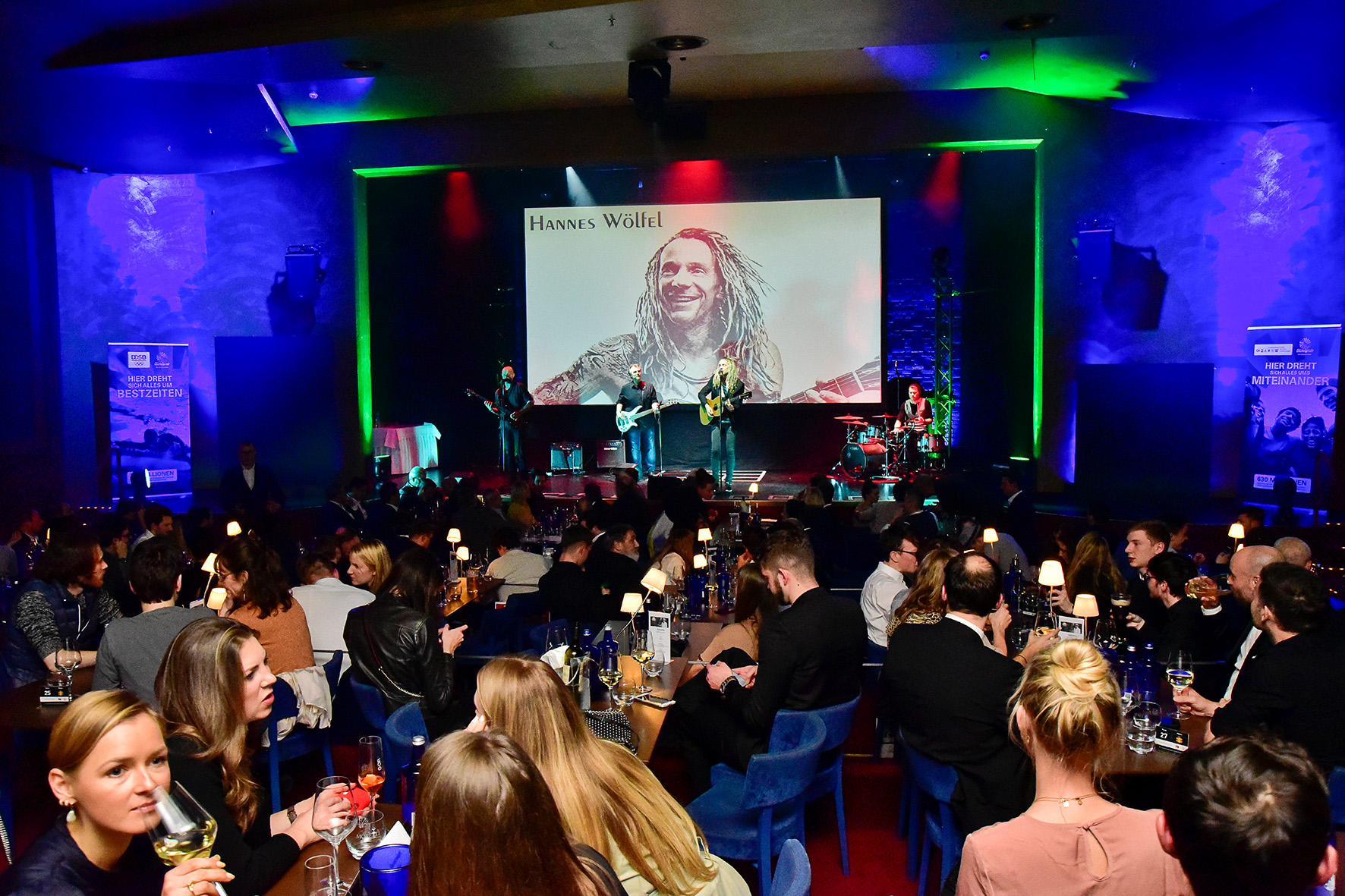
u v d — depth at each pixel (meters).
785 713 3.39
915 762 3.22
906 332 14.55
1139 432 11.68
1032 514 9.11
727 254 14.12
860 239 13.91
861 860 3.93
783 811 3.35
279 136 12.66
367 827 2.16
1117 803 1.85
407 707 3.39
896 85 12.21
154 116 10.99
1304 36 8.74
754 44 8.68
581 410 15.43
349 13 8.21
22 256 11.90
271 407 12.97
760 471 15.16
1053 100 12.51
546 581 5.32
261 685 2.34
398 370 15.34
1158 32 9.44
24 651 4.39
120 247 13.15
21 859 1.83
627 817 1.73
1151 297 12.48
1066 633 4.05
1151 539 4.86
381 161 13.36
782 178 14.30
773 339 14.10
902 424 13.25
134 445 13.08
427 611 4.08
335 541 5.54
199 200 13.55
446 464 15.52
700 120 12.84
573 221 14.31
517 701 1.75
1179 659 3.50
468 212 15.02
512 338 15.25
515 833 1.25
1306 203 11.73
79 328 12.70
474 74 11.14
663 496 8.59
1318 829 1.17
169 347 13.24
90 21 8.18
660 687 3.90
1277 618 3.05
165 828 1.78
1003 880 1.73
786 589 3.62
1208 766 1.24
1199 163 12.23
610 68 11.11
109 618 5.07
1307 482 11.51
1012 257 13.58
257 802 2.32
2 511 11.47
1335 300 11.48
